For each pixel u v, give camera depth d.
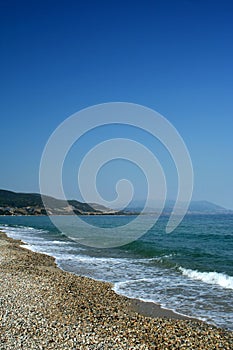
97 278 21.78
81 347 10.39
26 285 17.98
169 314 14.52
